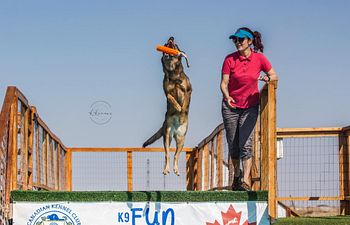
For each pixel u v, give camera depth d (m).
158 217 8.74
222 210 8.82
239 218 8.82
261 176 9.12
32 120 11.92
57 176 17.47
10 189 9.48
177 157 10.20
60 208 8.63
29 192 8.62
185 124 10.15
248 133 9.25
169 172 10.08
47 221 8.61
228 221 8.81
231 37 9.07
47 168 14.63
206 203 8.82
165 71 9.85
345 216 13.76
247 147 9.27
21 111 10.88
